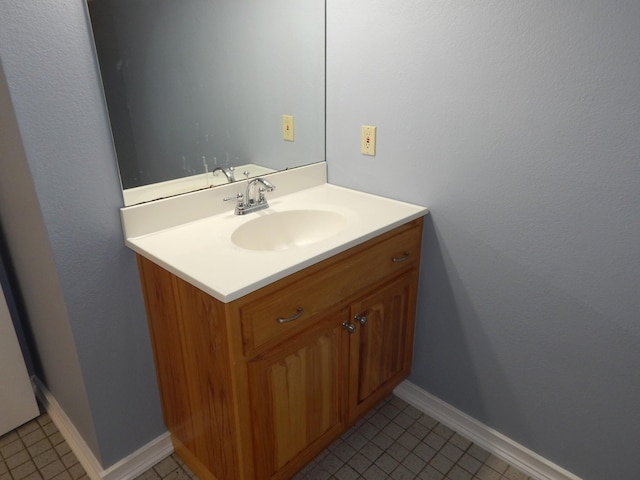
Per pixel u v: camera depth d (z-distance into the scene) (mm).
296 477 1612
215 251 1297
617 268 1243
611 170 1183
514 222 1407
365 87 1640
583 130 1200
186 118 1466
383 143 1660
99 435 1516
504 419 1644
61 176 1229
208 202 1549
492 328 1571
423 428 1812
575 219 1281
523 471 1623
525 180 1346
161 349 1485
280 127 1715
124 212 1353
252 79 1595
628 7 1062
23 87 1116
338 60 1684
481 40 1316
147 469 1646
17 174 1254
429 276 1700
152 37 1330
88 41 1203
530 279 1428
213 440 1393
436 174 1547
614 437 1391
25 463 1668
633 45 1075
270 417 1317
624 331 1279
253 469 1326
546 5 1180
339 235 1382
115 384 1503
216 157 1573
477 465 1653
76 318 1357
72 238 1292
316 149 1849
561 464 1539
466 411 1756
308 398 1423
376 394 1724
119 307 1440
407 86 1522
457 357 1713
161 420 1673
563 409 1478
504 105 1324
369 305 1522
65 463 1666
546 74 1224
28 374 1824
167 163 1444
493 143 1379
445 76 1422
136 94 1331
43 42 1124
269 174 1707
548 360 1464
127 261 1420
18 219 1396
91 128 1256
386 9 1490
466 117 1414
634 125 1118
